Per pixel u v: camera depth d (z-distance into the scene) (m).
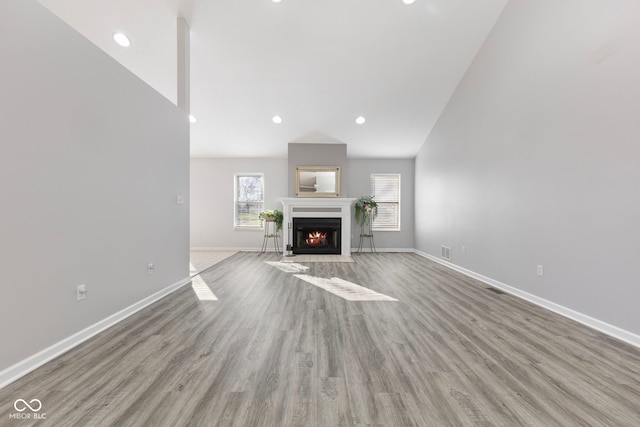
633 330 2.35
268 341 2.40
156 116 3.47
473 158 4.80
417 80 5.27
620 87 2.44
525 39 3.57
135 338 2.44
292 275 4.96
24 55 1.91
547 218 3.23
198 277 4.77
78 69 2.34
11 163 1.83
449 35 4.39
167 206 3.74
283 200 7.16
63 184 2.21
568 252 2.96
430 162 6.76
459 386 1.77
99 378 1.85
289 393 1.70
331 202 7.23
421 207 7.36
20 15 1.88
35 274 1.99
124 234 2.92
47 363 2.02
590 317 2.72
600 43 2.61
